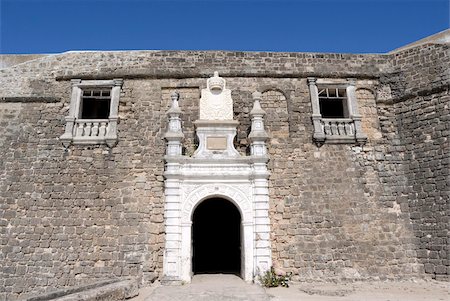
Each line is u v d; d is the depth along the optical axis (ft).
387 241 44.52
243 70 51.49
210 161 44.55
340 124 50.03
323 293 35.70
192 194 43.57
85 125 49.14
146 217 44.47
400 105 50.55
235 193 43.83
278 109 50.47
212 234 61.41
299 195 46.14
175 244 41.73
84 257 43.09
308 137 49.08
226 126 46.37
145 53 52.11
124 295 32.94
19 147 48.14
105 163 47.06
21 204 45.24
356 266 43.37
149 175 46.39
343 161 48.06
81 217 44.68
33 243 43.62
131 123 49.14
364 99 51.39
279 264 43.19
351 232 44.75
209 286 37.91
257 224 42.52
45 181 46.29
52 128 49.14
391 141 49.37
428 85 48.85
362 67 52.60
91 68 51.47
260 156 44.55
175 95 47.80
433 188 45.09
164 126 49.01
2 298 41.47
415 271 43.37
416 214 45.47
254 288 36.35
